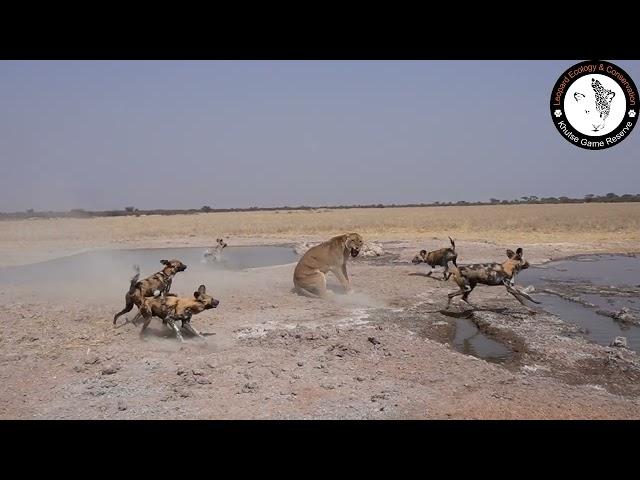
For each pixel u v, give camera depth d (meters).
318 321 11.59
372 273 19.14
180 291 15.23
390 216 67.81
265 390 7.40
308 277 14.49
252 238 40.34
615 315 12.19
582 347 9.56
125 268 22.47
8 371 8.36
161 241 38.12
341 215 76.94
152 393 7.36
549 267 21.59
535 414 6.52
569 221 46.41
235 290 15.55
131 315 11.93
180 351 9.28
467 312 12.57
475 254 24.64
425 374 8.08
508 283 12.52
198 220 69.38
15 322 11.45
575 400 7.01
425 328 11.17
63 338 10.17
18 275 20.22
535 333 10.55
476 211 77.38
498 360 9.14
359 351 9.17
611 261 23.50
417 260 18.75
